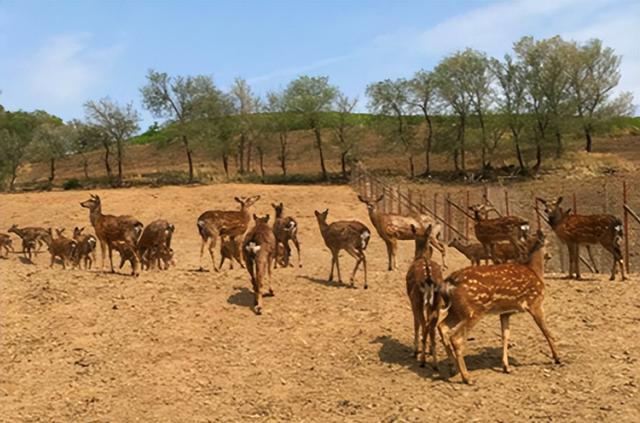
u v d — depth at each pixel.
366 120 66.44
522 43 57.59
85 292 14.03
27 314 12.80
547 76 56.69
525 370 9.61
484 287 9.14
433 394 8.91
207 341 11.49
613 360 9.81
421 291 9.80
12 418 8.88
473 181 55.12
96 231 16.61
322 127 63.28
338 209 41.16
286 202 44.19
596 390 8.71
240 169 65.44
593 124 61.19
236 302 13.36
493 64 58.31
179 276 15.52
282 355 10.89
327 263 20.73
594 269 18.52
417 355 10.44
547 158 60.19
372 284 15.03
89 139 62.62
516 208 40.00
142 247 17.69
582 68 60.25
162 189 53.41
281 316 12.59
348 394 9.23
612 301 12.99
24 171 74.38
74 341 11.59
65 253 21.50
